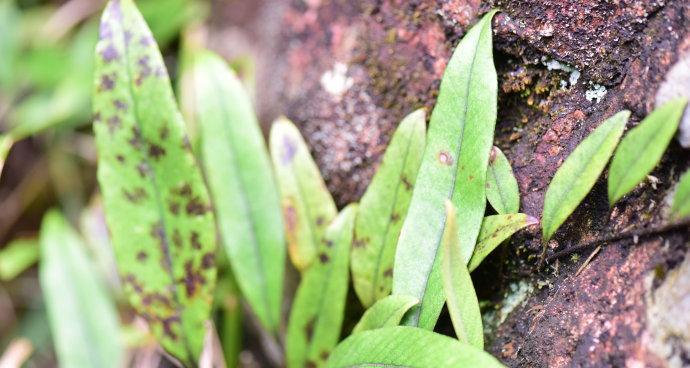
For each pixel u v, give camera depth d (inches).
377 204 13.3
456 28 13.6
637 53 12.5
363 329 12.9
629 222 12.3
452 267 12.0
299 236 13.9
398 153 13.2
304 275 13.7
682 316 11.8
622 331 12.1
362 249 13.3
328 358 12.9
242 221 14.0
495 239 12.5
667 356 11.8
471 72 12.6
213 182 14.0
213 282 13.6
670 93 12.1
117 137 13.3
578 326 12.3
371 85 14.3
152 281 13.6
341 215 13.6
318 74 14.8
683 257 11.9
